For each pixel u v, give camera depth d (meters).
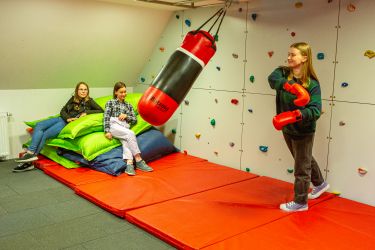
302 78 2.84
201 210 2.96
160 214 2.87
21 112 4.57
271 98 3.74
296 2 3.45
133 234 2.69
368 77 3.06
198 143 4.57
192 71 2.67
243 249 2.35
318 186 3.23
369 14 3.01
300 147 2.92
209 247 2.36
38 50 4.17
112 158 3.92
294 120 2.65
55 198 3.35
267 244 2.42
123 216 2.94
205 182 3.63
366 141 3.13
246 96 3.96
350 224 2.75
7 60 4.09
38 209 3.11
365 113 3.11
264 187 3.53
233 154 4.17
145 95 2.65
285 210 2.97
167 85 2.62
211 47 2.74
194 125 4.59
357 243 2.46
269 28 3.68
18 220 2.91
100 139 4.01
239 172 3.98
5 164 4.36
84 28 4.23
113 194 3.26
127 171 3.83
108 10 4.20
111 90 5.25
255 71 3.85
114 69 4.98
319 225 2.72
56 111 4.82
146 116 2.64
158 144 4.37
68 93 4.88
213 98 4.31
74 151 4.12
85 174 3.83
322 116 3.37
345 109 3.23
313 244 2.44
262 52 3.77
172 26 4.71
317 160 3.45
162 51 4.90
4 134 4.38
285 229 2.64
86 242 2.58
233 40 4.01
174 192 3.34
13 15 3.70
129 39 4.69
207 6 4.23
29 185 3.68
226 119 4.20
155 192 3.33
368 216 2.90
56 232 2.72
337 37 3.22
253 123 3.93
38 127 4.21
